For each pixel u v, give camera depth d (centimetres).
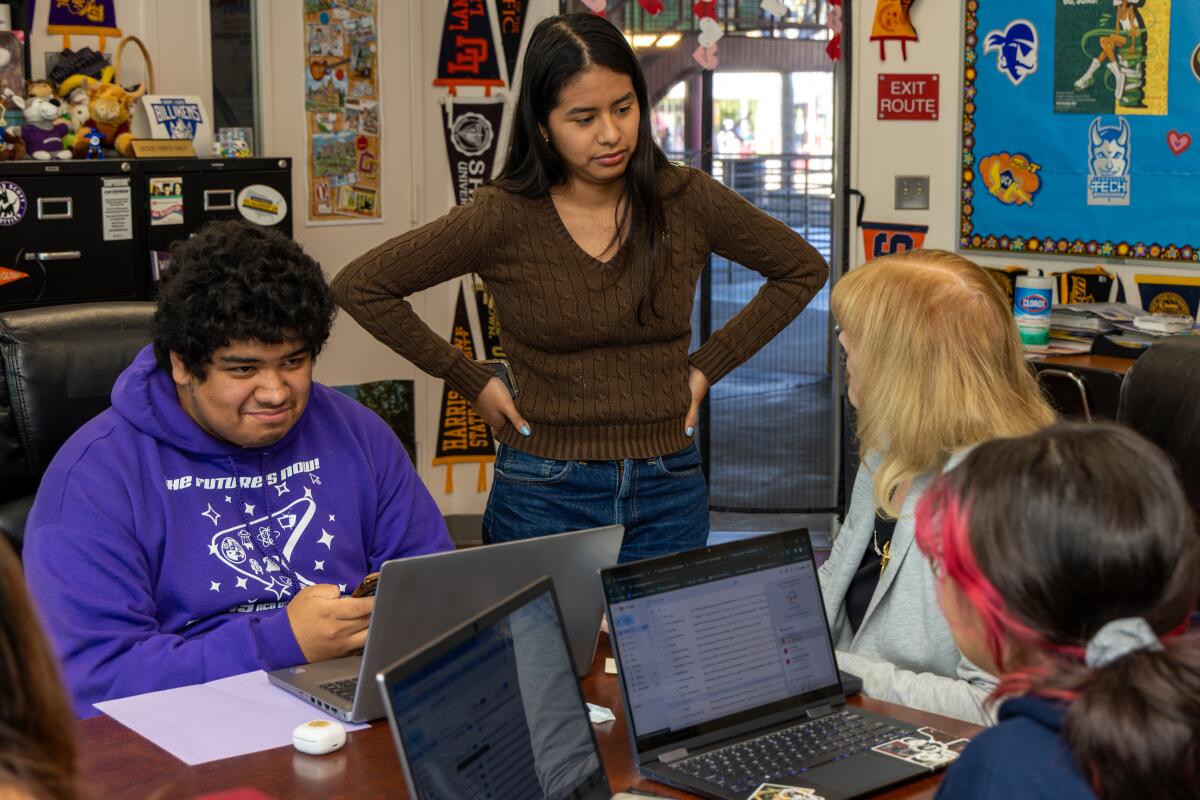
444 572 164
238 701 175
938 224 480
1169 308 431
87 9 412
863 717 172
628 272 247
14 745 85
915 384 183
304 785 152
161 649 184
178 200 395
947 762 159
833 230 494
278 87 457
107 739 163
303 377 195
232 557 199
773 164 495
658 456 256
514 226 247
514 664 141
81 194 375
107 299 384
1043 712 102
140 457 196
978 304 183
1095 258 445
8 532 242
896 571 193
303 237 469
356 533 212
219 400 190
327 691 174
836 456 508
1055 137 448
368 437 220
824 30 483
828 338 509
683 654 162
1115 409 365
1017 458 107
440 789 124
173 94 434
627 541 258
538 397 254
